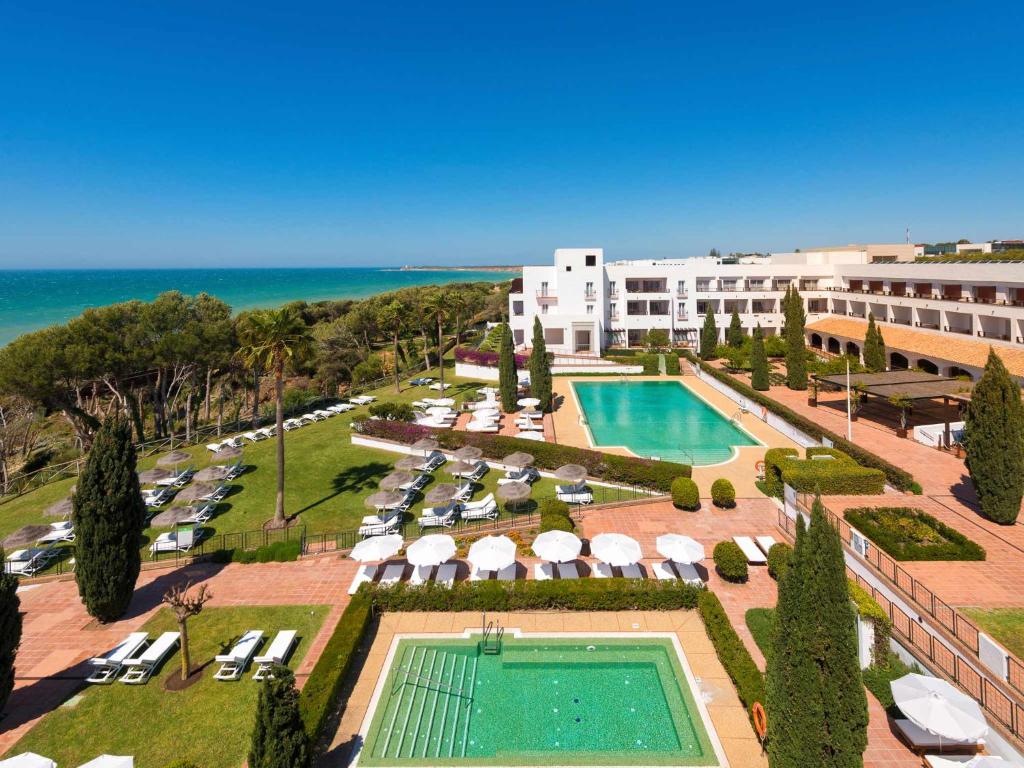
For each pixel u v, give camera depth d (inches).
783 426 1475.1
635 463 1123.9
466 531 944.9
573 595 717.9
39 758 444.8
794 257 3029.0
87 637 698.8
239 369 1982.0
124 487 715.4
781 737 423.8
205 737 531.8
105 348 1524.4
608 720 546.9
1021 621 583.5
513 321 2837.1
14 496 1227.2
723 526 950.4
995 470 806.5
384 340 3358.8
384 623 705.0
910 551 715.4
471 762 497.0
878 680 557.9
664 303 2952.8
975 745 477.7
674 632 677.9
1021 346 1581.0
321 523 1005.2
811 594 408.2
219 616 729.6
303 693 541.0
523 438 1285.7
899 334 2059.5
